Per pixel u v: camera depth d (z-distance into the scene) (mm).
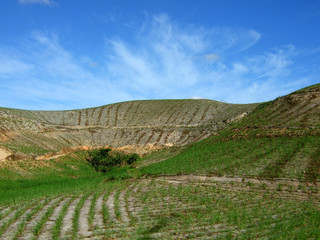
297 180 26266
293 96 52188
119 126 66125
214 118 63219
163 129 62125
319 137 36250
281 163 30781
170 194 22875
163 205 18938
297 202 20594
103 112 75250
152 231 13242
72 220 14781
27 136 48844
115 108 78438
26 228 13336
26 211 16672
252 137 41844
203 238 12531
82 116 71625
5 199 20438
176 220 15195
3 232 12664
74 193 23000
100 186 26594
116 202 19281
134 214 16375
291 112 47250
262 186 25719
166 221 14883
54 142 51250
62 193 23156
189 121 64688
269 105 54344
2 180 28375
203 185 27125
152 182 29547
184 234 13008
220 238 12523
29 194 22562
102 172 41562
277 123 43969
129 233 12766
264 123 45531
